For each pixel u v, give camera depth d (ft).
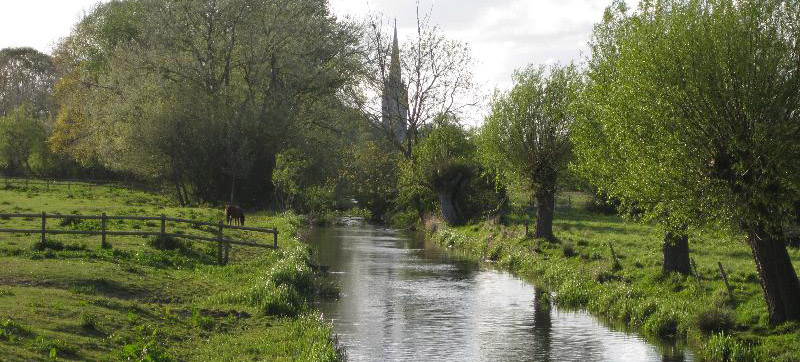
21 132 339.98
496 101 149.38
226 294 81.35
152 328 62.34
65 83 305.73
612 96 77.97
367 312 87.04
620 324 82.48
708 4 69.67
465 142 212.43
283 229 163.02
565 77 144.46
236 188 225.76
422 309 89.86
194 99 214.48
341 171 239.91
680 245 95.45
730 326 71.92
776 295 68.74
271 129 217.77
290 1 230.27
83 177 336.70
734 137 62.44
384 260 140.26
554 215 214.28
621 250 123.95
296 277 96.48
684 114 65.98
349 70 233.35
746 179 63.36
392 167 240.12
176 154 213.87
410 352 68.33
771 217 63.10
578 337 75.72
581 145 98.73
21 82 485.97
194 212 177.47
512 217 190.29
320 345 61.98
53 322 56.70
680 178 66.03
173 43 220.84
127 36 270.67
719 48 65.05
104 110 223.10
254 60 217.97
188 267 97.81
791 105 62.28
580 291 94.58
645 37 72.13
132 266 89.45
